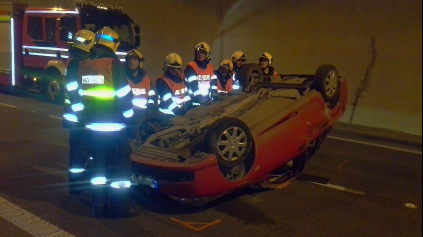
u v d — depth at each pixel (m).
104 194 4.54
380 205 5.12
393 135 8.96
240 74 6.85
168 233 4.26
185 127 5.04
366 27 9.75
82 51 4.62
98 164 4.43
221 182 4.46
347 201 5.23
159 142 4.90
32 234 4.14
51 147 7.36
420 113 8.92
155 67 15.04
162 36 14.65
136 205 4.76
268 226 4.47
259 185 5.32
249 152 4.73
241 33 12.35
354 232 4.38
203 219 4.61
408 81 9.10
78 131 4.76
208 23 13.18
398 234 4.35
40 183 5.59
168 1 14.23
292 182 5.86
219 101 5.79
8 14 12.83
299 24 10.98
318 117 5.70
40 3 19.12
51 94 12.34
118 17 12.02
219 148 4.46
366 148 7.83
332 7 10.29
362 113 9.98
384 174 6.31
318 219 4.68
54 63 11.95
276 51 11.56
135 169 4.61
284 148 5.14
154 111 5.44
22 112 10.60
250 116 5.17
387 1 9.33
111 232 4.24
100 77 4.19
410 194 5.50
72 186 5.13
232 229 4.38
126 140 4.39
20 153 6.96
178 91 6.08
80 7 11.43
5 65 13.38
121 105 4.27
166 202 5.05
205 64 6.72
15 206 4.82
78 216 4.59
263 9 11.70
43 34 12.36
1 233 4.15
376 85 9.69
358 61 9.98
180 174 4.29
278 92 5.81
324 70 5.91
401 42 9.15
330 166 6.66
